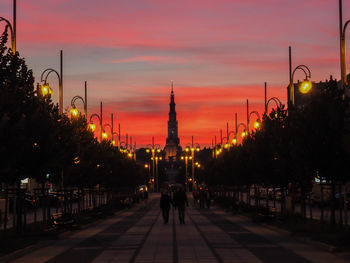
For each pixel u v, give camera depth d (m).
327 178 30.86
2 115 23.95
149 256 22.27
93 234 33.47
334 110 29.53
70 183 48.31
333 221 30.31
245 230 35.88
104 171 55.38
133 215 57.50
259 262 20.11
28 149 29.12
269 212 43.00
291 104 39.84
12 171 27.47
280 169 38.38
